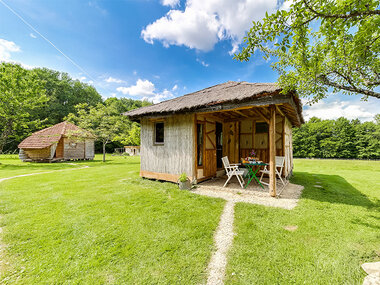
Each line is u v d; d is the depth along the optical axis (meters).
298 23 1.96
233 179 6.73
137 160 18.05
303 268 1.93
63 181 6.77
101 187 5.70
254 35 2.33
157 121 6.72
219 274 1.88
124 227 2.90
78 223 3.04
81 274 1.89
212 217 3.28
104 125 16.19
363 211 3.49
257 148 7.33
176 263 2.05
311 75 2.91
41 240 2.53
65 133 16.80
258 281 1.77
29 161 15.54
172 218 3.24
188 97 6.94
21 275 1.87
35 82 13.82
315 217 3.19
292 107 4.60
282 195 4.62
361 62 2.64
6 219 3.21
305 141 29.64
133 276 1.86
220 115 7.02
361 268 1.92
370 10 1.66
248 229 2.79
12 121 13.40
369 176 8.31
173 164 6.21
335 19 1.81
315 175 8.63
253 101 4.23
